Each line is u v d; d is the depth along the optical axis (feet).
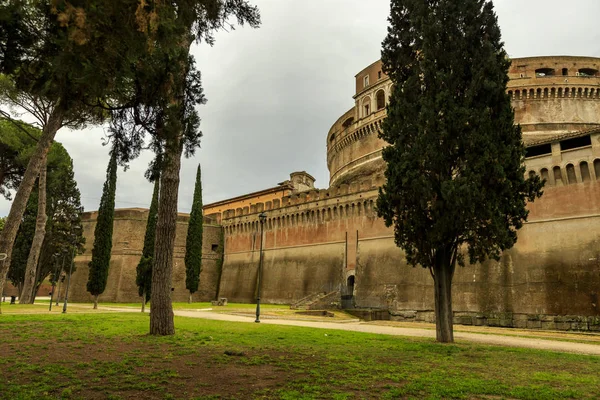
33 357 33.73
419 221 55.83
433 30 58.18
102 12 22.94
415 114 58.59
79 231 158.10
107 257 134.31
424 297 124.06
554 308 98.68
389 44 65.72
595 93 154.51
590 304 93.71
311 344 46.96
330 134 234.99
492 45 56.44
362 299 140.26
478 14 58.80
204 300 194.80
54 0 21.98
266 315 106.63
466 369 34.24
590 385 28.99
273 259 179.11
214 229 208.95
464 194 50.85
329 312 116.88
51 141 66.23
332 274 153.79
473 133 53.06
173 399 22.49
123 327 56.49
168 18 25.88
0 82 75.87
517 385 28.45
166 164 34.22
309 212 170.09
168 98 31.24
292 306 139.13
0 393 22.34
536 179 56.80
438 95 55.47
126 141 32.83
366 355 40.27
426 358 39.60
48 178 138.41
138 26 23.75
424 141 55.06
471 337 68.80
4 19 23.52
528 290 104.22
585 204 100.89
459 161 56.24
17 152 115.75
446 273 57.21
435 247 55.36
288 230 177.68
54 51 26.43
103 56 26.00
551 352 46.78
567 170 105.40
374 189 148.56
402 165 56.49
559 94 156.66
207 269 200.64
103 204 138.10
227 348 40.93
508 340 64.34
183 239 197.77
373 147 183.32
